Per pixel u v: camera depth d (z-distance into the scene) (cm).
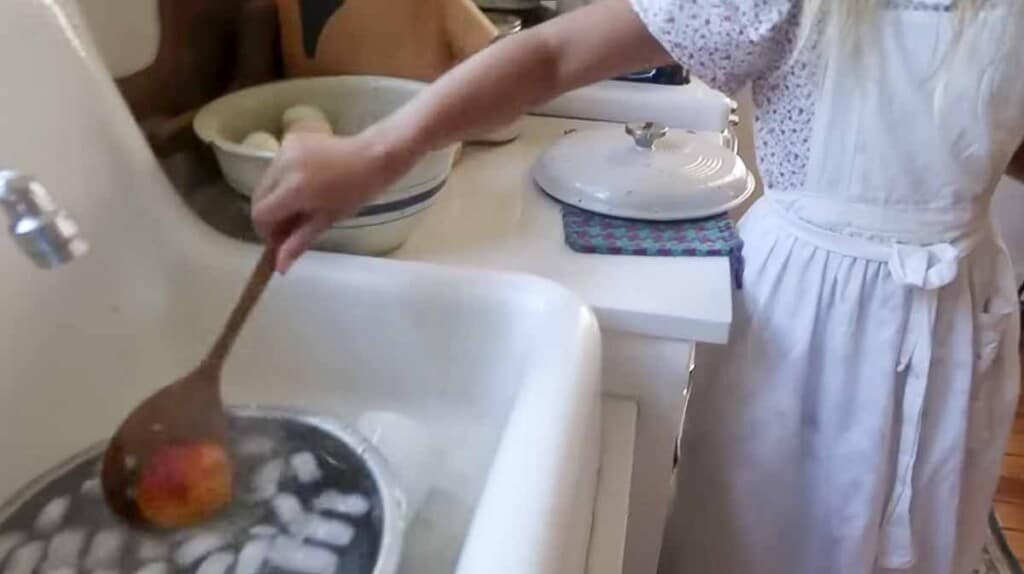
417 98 68
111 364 67
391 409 70
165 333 72
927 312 85
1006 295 91
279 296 70
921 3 73
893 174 80
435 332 69
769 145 85
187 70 88
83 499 53
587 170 92
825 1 74
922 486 94
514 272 71
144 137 73
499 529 43
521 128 113
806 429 92
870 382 87
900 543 95
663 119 117
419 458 63
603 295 75
